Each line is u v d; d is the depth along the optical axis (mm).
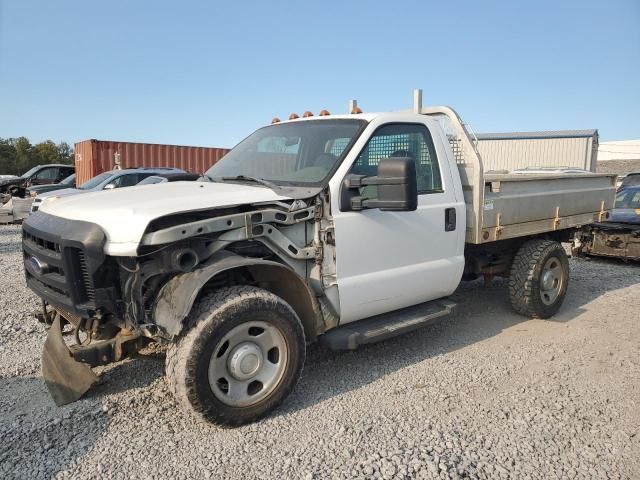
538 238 6117
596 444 3254
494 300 6711
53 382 3766
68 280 3240
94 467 2975
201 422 3334
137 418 3531
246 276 3732
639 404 3801
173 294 3230
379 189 3617
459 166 5039
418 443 3238
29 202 15109
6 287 7133
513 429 3424
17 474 2900
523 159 31969
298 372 3639
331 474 2914
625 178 11188
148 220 3117
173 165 20281
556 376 4297
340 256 3924
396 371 4383
